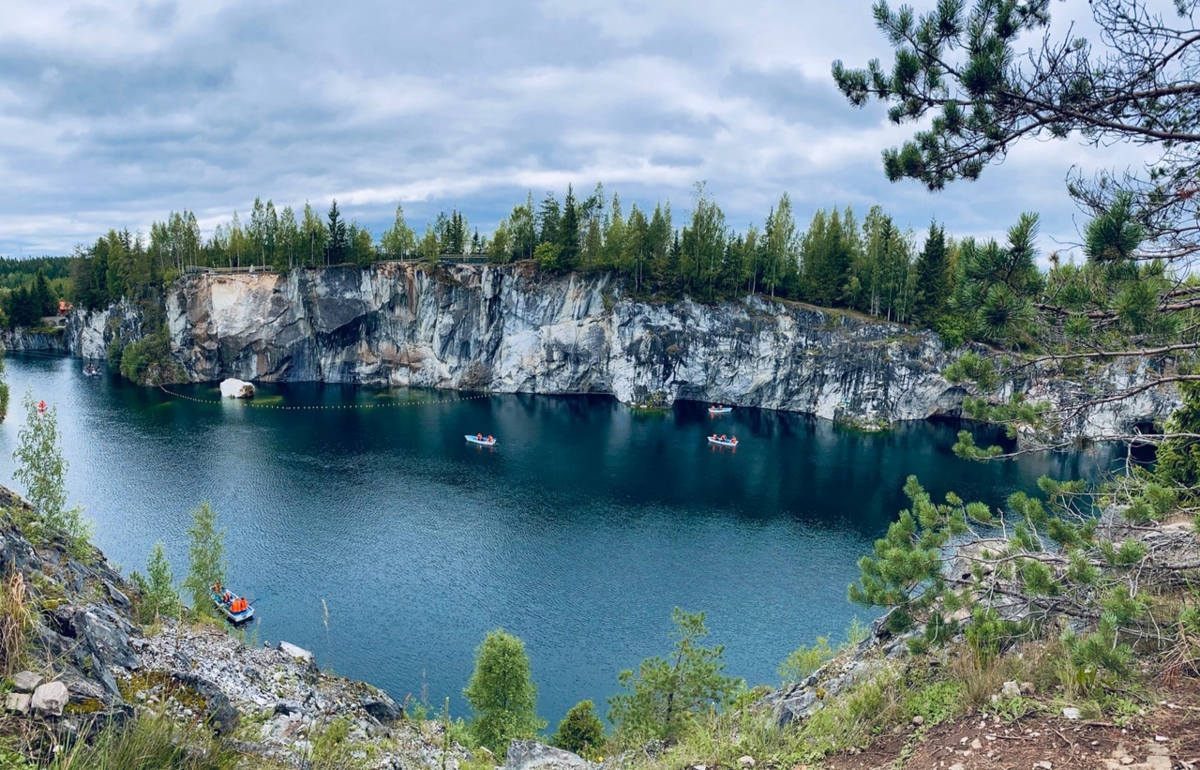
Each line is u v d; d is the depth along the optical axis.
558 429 103.75
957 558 14.02
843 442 95.38
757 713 14.29
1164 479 12.50
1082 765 8.26
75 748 7.62
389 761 14.80
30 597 10.65
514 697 31.12
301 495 70.19
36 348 178.38
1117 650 9.41
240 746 11.44
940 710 10.47
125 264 155.50
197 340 135.75
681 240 127.44
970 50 10.26
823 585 51.81
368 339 141.50
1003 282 10.35
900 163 11.52
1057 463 80.25
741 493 72.62
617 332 125.62
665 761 12.43
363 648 42.91
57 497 23.08
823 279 118.31
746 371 121.31
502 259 135.62
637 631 45.44
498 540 60.09
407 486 74.12
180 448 85.50
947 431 102.69
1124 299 8.90
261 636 43.72
